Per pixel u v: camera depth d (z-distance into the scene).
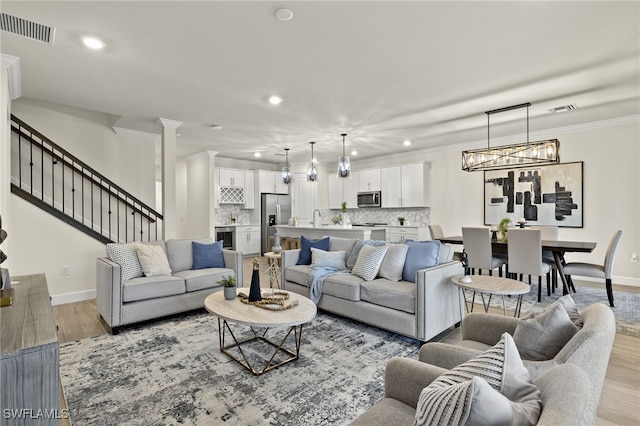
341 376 2.31
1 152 2.87
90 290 4.32
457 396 0.74
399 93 3.67
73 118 4.73
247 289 3.22
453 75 3.19
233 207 8.48
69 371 2.37
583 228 5.20
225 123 4.84
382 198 7.71
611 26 2.36
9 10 2.12
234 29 2.38
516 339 1.39
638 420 1.84
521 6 2.12
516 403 0.79
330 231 5.82
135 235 5.23
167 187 4.58
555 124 5.10
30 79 3.23
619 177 4.89
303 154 7.61
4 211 3.01
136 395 2.06
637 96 3.81
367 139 5.99
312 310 2.51
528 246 3.98
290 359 2.53
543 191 5.57
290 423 1.80
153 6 2.10
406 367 1.30
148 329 3.22
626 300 4.09
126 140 5.18
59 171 4.57
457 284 2.76
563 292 4.20
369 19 2.27
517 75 3.20
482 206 6.30
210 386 2.17
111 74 3.12
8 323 1.36
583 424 0.65
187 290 3.60
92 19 2.24
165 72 3.09
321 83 3.37
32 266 3.92
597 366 1.08
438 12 2.19
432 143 6.41
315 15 2.21
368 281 3.29
